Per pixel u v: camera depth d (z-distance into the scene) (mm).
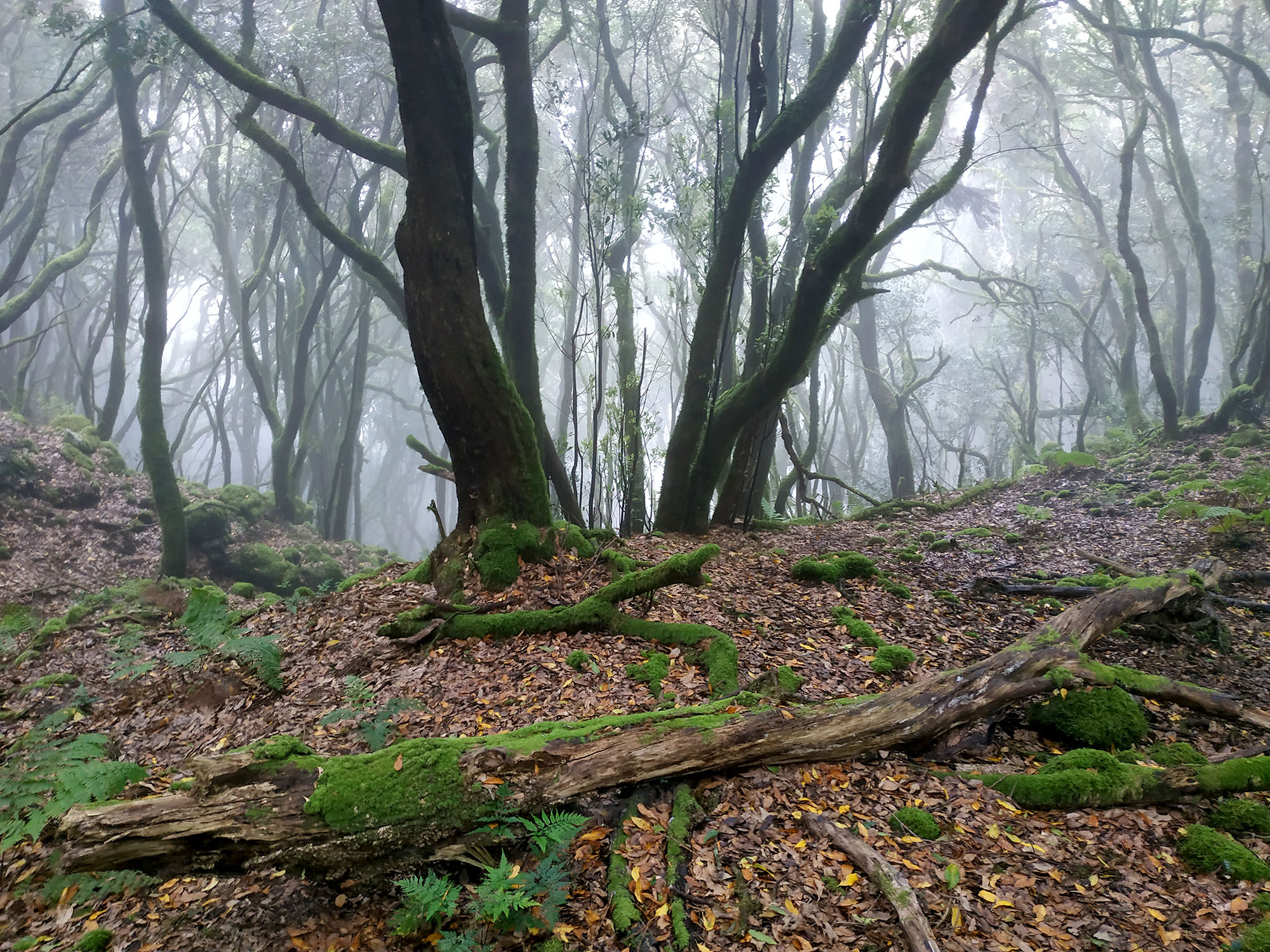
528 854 3764
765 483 15391
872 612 7637
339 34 20359
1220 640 7051
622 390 14633
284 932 3693
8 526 15852
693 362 11430
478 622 6523
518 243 11539
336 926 3703
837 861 3637
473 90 15656
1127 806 4172
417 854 3703
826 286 9609
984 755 4766
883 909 3344
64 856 3424
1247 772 4297
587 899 3504
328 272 20656
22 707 6957
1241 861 3635
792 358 10375
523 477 8258
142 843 3445
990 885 3512
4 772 4598
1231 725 5320
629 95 18016
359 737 5031
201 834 3490
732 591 7844
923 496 18953
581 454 14477
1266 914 3307
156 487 15258
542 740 4027
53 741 5703
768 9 13672
